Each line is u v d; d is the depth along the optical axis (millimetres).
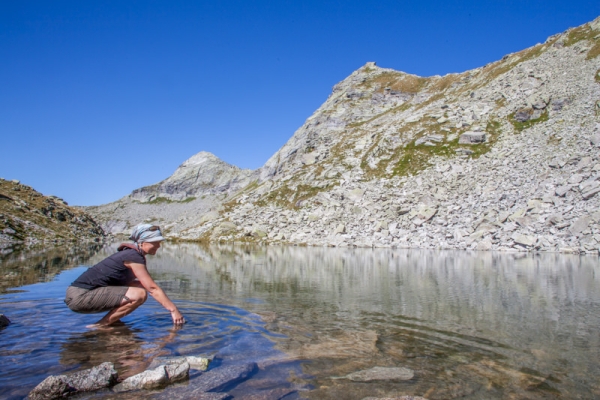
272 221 55344
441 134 60719
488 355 4863
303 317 7082
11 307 7758
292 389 3824
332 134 86438
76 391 3680
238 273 15398
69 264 18031
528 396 3656
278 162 91188
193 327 6289
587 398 3615
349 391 3773
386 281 12625
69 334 5809
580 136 43906
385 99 95375
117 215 154125
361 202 50094
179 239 56594
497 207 36531
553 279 12781
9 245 35312
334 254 28047
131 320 6750
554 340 5504
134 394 3662
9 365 4418
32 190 54500
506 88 66500
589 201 31000
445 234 35344
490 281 12406
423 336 5754
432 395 3689
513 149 49500
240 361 4645
